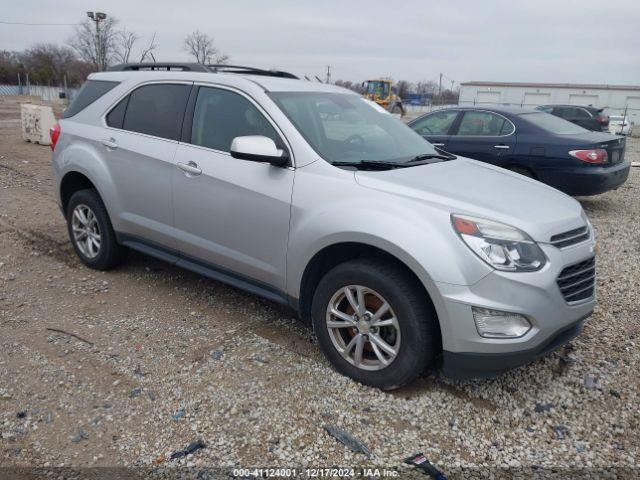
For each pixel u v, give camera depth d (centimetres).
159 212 446
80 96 532
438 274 300
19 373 350
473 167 423
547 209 339
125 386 339
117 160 471
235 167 391
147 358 371
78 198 516
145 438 293
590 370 372
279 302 384
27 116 1418
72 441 290
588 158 774
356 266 332
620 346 406
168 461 277
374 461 281
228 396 330
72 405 320
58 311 442
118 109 487
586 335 423
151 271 532
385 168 370
